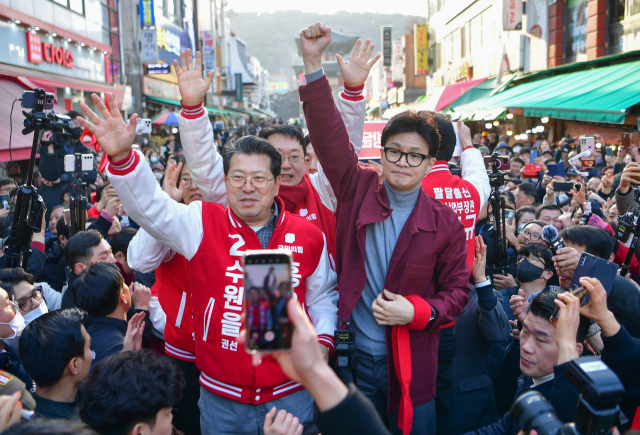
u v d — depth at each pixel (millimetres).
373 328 2232
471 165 3326
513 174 8141
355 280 2146
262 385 1940
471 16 21438
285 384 2027
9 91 10883
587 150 6035
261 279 1119
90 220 4984
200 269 2012
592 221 3908
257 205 1985
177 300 2318
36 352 1940
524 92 12758
